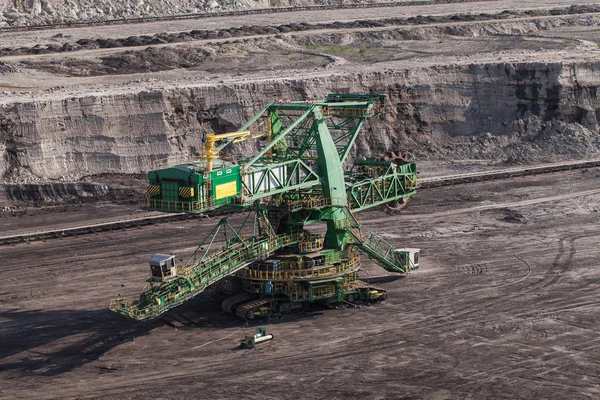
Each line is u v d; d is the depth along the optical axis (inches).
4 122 3878.0
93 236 3319.4
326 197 2588.6
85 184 3799.2
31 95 4175.7
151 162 4087.1
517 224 3454.7
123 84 4542.3
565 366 2165.4
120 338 2370.8
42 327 2455.7
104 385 2087.8
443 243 3208.7
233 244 2539.4
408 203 3735.2
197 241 3233.3
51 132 3964.1
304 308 2571.4
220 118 4308.6
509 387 2054.6
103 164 4010.8
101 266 2972.4
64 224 3452.3
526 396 2009.1
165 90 4210.1
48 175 3897.6
